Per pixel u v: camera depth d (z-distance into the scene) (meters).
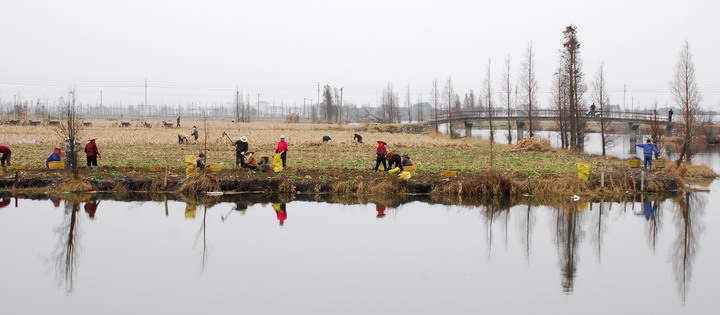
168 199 27.88
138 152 45.81
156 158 40.62
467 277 17.06
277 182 30.03
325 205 27.39
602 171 33.97
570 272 17.72
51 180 29.58
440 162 41.19
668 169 40.62
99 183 29.39
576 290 16.05
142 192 29.16
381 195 29.69
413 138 74.88
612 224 24.61
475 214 26.08
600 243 21.38
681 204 29.41
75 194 28.50
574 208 27.86
